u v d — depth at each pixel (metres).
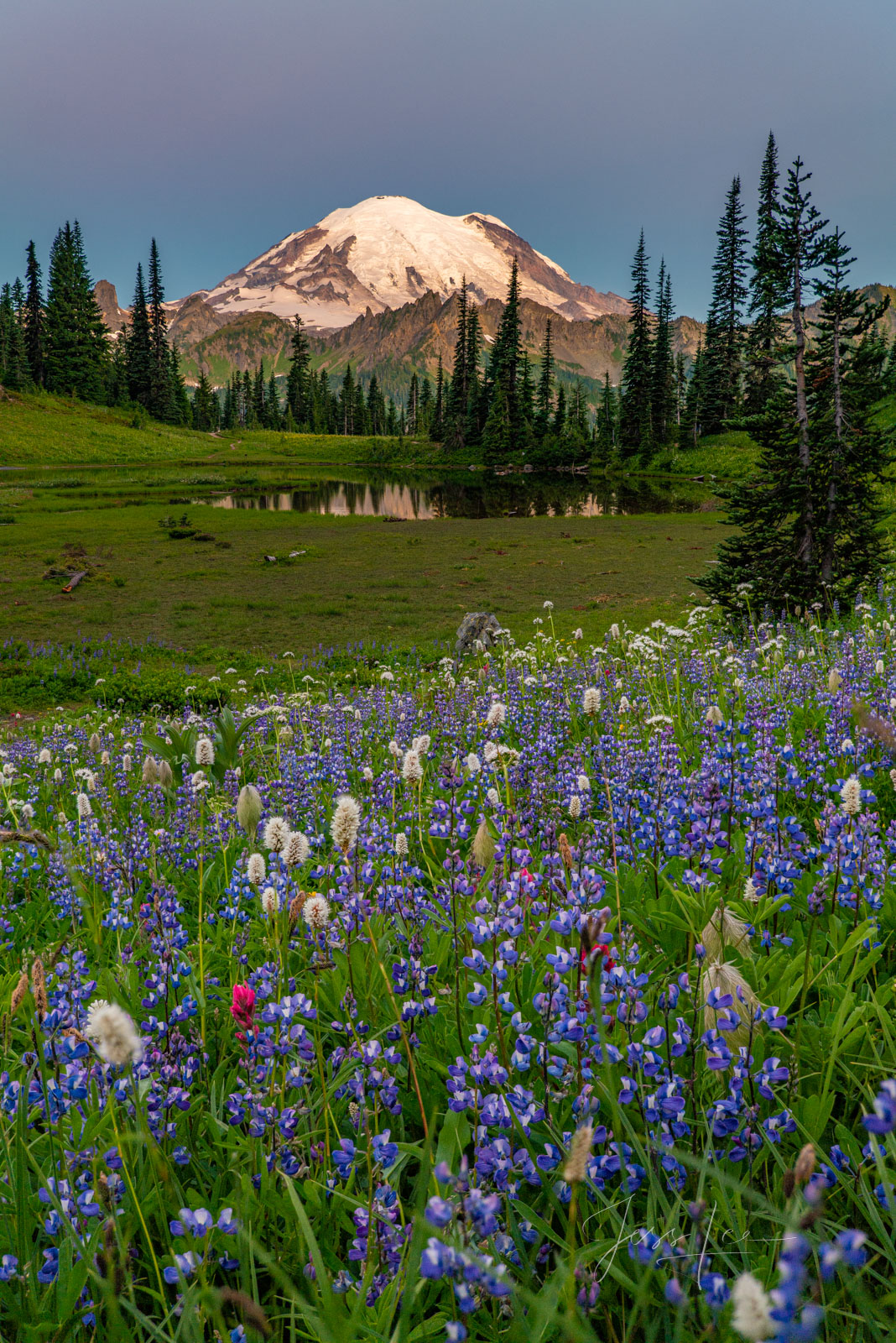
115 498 72.56
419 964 2.60
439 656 20.08
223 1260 1.78
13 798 6.99
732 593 16.05
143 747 9.65
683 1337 1.45
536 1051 2.13
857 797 2.77
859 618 12.95
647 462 100.50
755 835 3.39
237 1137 2.18
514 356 114.00
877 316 15.15
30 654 21.75
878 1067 2.13
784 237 15.38
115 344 154.88
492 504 68.88
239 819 4.88
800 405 15.91
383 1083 2.10
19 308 129.25
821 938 3.01
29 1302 1.73
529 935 2.93
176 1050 2.38
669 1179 1.80
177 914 4.05
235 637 24.27
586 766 5.67
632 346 104.62
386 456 134.50
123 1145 2.00
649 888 3.65
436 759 6.92
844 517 15.56
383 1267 1.73
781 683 7.70
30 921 4.55
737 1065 1.98
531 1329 1.53
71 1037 2.15
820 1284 1.48
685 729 7.06
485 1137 1.82
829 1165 1.83
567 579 31.84
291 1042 2.21
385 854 3.91
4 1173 2.10
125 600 30.39
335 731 8.69
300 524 53.91
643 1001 2.42
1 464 99.31
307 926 3.07
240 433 162.38
